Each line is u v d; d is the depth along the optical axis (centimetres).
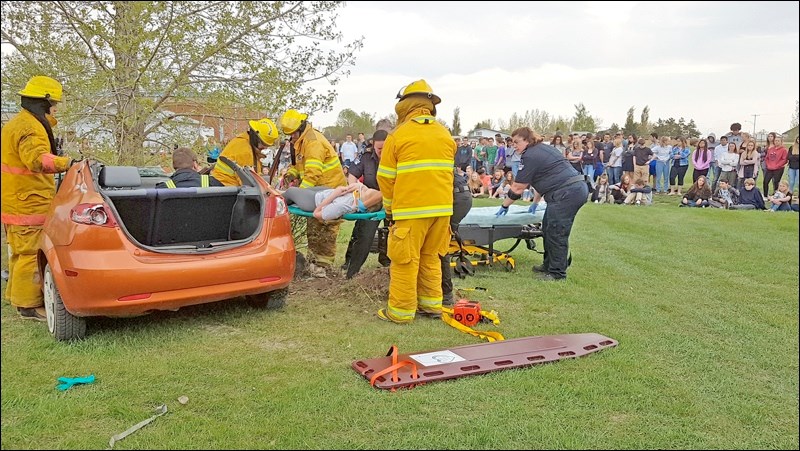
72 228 405
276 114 812
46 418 312
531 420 320
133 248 417
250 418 317
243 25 783
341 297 559
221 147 867
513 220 692
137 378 366
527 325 489
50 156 460
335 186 664
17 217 471
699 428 319
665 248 850
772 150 1414
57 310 423
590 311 531
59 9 748
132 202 471
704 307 549
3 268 591
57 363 390
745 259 768
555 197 638
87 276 399
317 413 324
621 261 762
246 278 455
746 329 486
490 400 342
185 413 321
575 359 405
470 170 1661
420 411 328
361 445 293
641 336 461
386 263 676
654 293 598
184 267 425
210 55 783
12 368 378
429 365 384
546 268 689
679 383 374
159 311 511
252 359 400
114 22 754
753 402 351
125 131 795
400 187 469
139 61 769
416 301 495
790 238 932
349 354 416
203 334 454
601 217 1191
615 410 335
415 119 469
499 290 604
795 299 578
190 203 494
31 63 745
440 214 473
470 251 716
